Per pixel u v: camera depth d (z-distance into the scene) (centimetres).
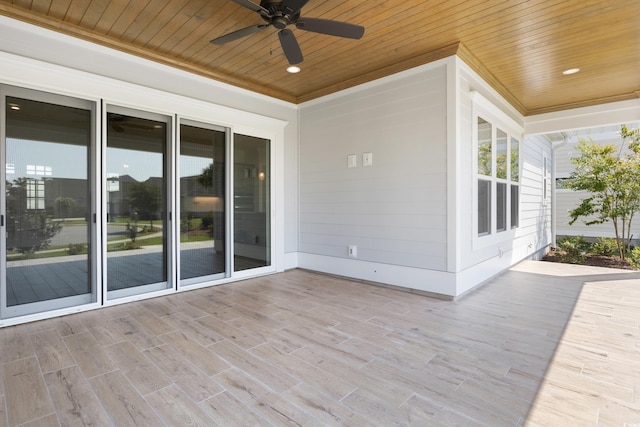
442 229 384
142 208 386
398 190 423
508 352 250
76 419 174
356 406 185
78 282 342
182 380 211
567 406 184
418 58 396
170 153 405
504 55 392
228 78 456
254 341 271
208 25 328
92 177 348
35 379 212
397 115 422
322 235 519
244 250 490
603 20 316
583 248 802
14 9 292
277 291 421
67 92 328
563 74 445
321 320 318
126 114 371
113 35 347
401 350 254
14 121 303
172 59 398
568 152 978
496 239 496
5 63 291
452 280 378
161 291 397
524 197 643
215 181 452
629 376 215
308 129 537
